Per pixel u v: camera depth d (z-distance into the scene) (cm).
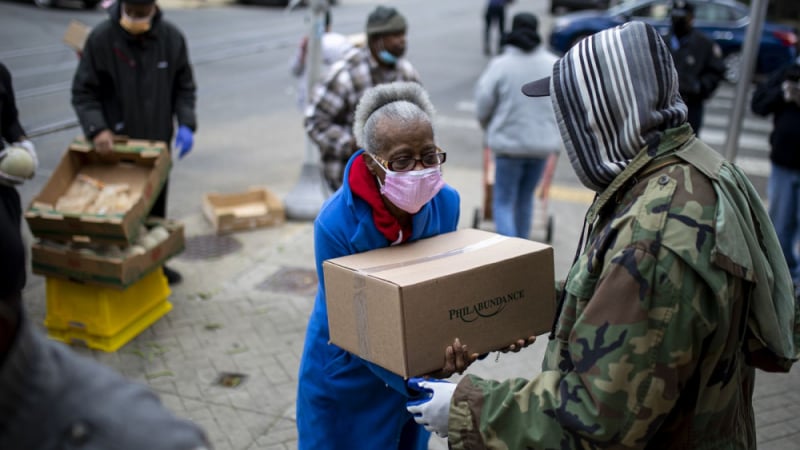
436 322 197
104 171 430
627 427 150
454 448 173
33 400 108
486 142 546
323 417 248
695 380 160
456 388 176
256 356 412
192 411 359
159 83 462
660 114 161
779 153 506
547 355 184
